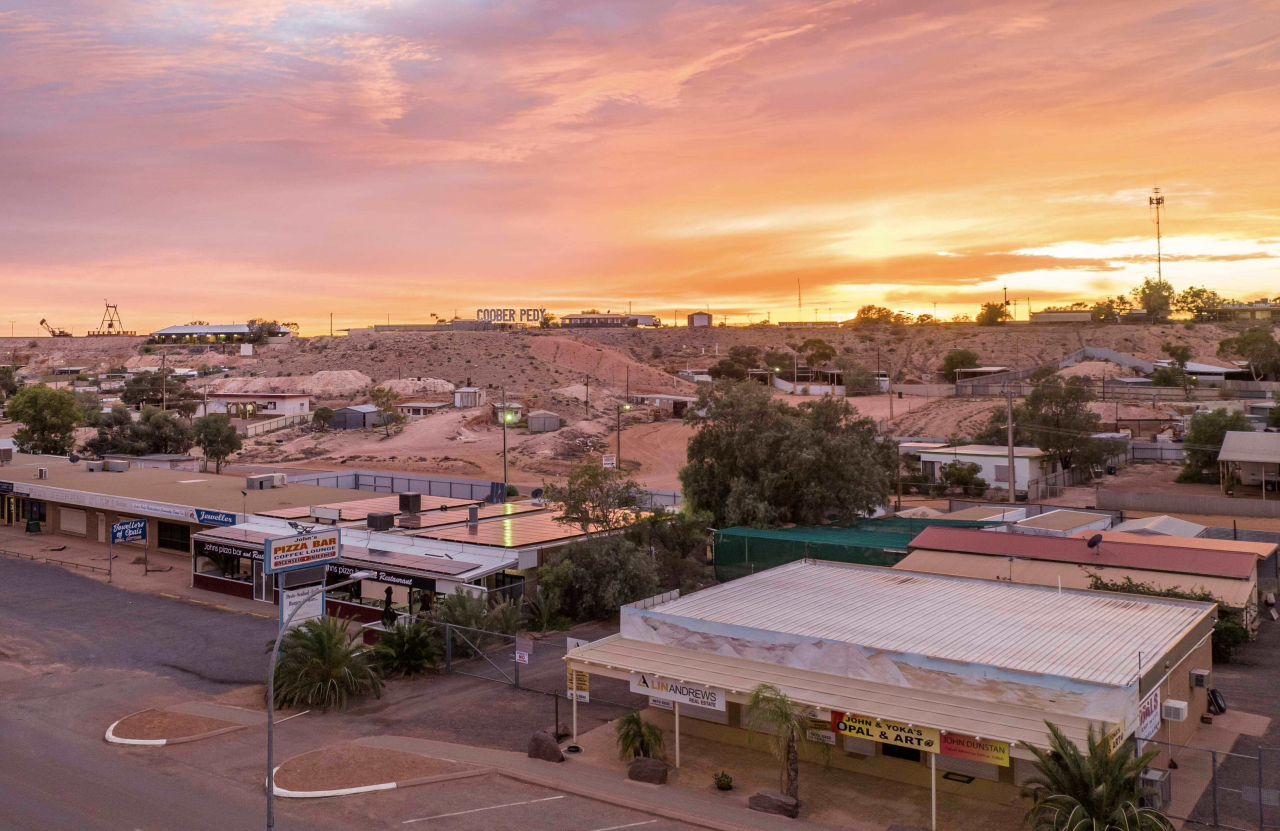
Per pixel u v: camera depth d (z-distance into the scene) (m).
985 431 99.50
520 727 28.16
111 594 45.91
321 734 27.58
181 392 159.88
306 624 30.88
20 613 42.12
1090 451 82.75
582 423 125.44
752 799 22.31
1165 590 35.78
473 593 37.38
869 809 22.27
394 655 33.38
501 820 21.69
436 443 115.56
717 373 183.88
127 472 71.31
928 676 23.55
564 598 41.34
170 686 32.28
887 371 194.38
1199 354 186.75
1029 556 40.28
